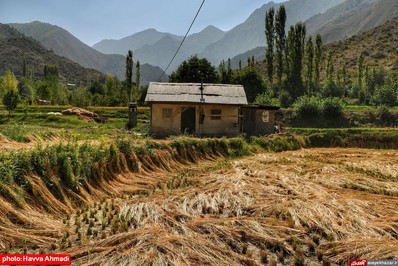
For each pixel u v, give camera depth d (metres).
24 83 95.69
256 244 5.99
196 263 5.08
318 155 18.50
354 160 16.44
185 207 7.61
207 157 16.80
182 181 10.90
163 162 13.62
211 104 24.12
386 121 35.28
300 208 7.49
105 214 7.34
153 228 6.21
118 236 5.82
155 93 24.92
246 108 26.08
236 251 5.70
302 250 5.80
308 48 57.31
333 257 5.49
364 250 5.54
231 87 27.36
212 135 24.67
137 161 12.30
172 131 24.41
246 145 20.73
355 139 25.19
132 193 9.82
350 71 82.06
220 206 7.89
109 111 41.75
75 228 6.60
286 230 6.41
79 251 5.39
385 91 46.34
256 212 7.50
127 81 53.25
